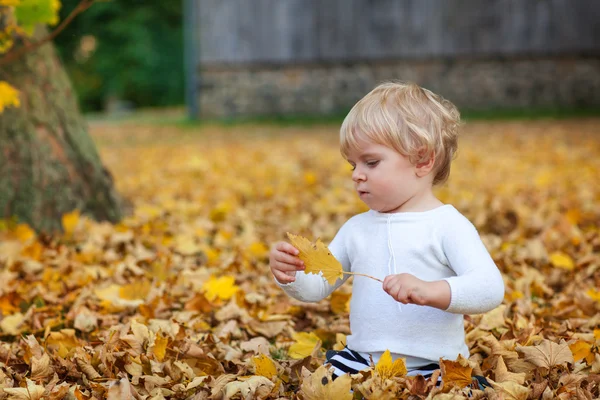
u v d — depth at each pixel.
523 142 9.80
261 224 4.93
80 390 2.15
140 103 30.27
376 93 2.07
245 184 6.45
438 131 2.03
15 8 3.61
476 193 5.80
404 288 1.85
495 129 11.92
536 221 4.52
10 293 3.05
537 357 2.19
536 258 3.71
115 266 3.67
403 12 15.28
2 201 4.29
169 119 17.39
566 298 3.00
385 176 2.00
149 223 4.60
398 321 2.03
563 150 8.59
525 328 2.56
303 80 15.55
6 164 4.32
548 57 15.27
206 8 15.39
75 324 2.79
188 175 7.46
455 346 2.07
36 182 4.35
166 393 2.09
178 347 2.39
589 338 2.51
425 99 2.06
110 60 28.75
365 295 2.08
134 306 3.00
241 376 2.24
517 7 15.17
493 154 8.62
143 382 2.15
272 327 2.81
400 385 1.94
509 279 3.32
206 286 3.15
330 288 2.19
